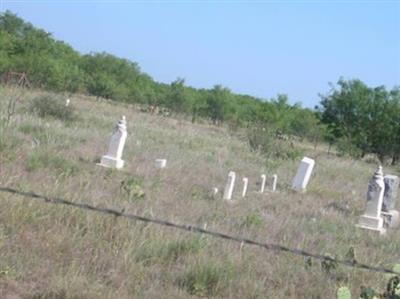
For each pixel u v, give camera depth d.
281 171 21.06
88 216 7.95
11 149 12.98
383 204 15.62
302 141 42.53
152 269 7.20
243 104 58.31
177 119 46.12
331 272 8.26
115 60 57.69
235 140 28.83
